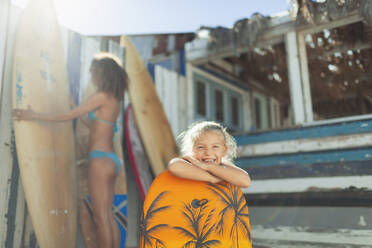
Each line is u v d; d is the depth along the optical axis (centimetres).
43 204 306
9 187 300
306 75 493
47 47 351
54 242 307
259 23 520
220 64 686
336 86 619
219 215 166
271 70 658
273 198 451
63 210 323
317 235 397
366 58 502
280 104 898
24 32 329
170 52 625
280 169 459
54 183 322
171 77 567
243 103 750
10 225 295
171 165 171
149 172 459
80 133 364
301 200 428
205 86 653
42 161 317
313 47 523
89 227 345
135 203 466
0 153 298
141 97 480
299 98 488
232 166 185
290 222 423
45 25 353
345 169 412
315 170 434
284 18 512
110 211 371
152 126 488
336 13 443
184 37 584
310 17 464
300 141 456
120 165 401
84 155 361
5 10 316
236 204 173
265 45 551
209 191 169
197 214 164
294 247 407
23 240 302
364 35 461
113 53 449
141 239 167
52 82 349
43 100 334
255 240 435
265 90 796
